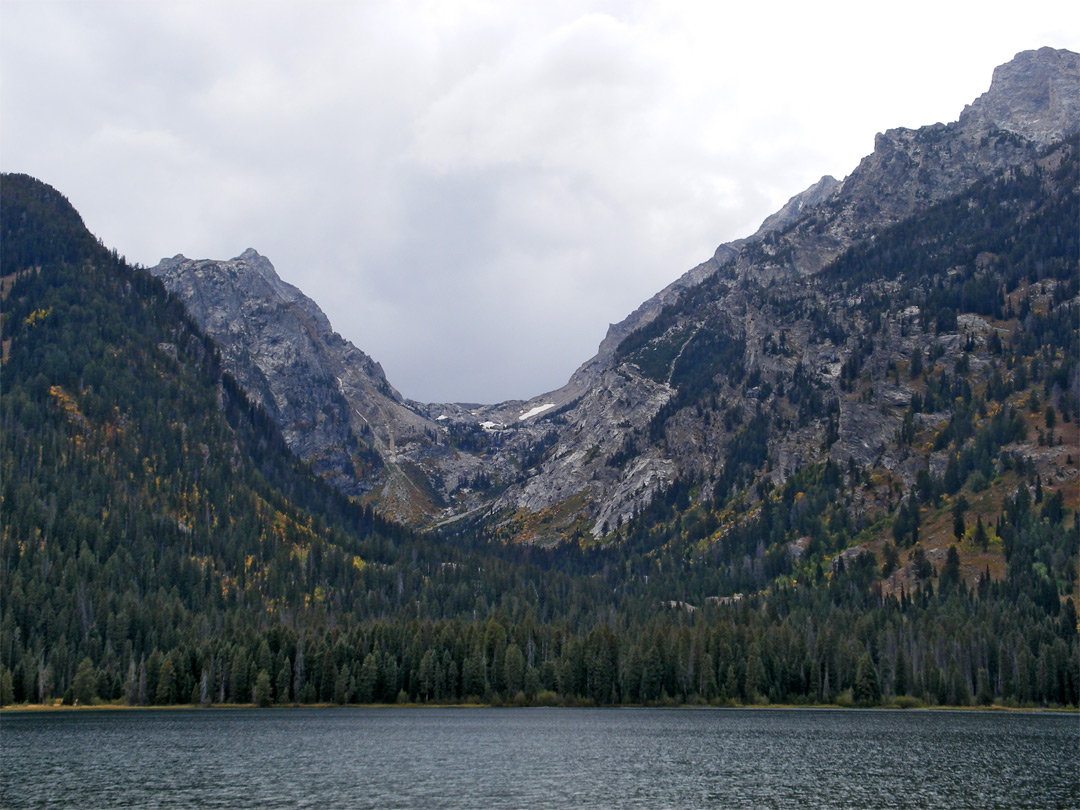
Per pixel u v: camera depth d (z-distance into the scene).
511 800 115.44
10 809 108.12
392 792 119.62
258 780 127.00
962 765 142.00
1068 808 112.69
